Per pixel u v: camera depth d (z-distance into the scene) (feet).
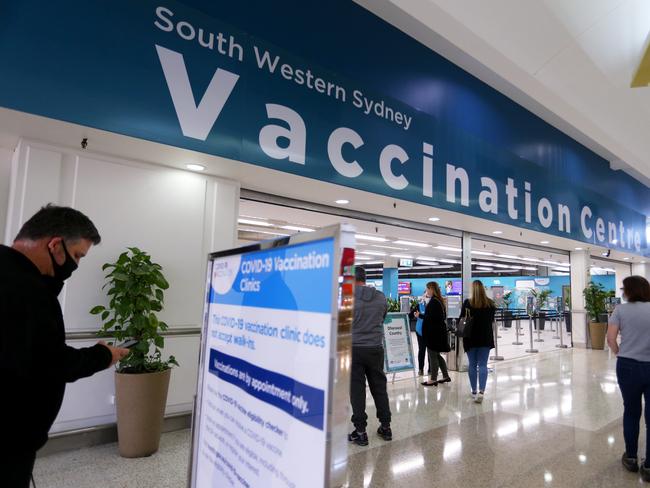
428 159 16.89
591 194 28.25
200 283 12.60
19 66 8.50
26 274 3.80
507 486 8.91
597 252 33.53
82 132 9.62
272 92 12.32
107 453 10.11
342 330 2.50
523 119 22.39
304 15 13.25
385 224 20.13
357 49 14.69
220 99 11.20
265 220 21.01
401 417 13.52
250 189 14.74
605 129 23.45
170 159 11.51
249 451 3.36
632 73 18.47
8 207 11.42
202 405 4.38
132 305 9.95
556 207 24.44
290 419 2.87
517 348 32.63
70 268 4.36
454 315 21.84
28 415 3.67
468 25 14.40
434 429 12.37
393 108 15.72
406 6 13.44
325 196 15.62
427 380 19.21
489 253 39.09
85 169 10.85
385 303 11.69
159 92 10.19
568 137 26.16
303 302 2.86
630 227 33.55
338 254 2.52
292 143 12.69
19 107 8.45
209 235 12.88
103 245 10.98
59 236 4.18
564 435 11.95
